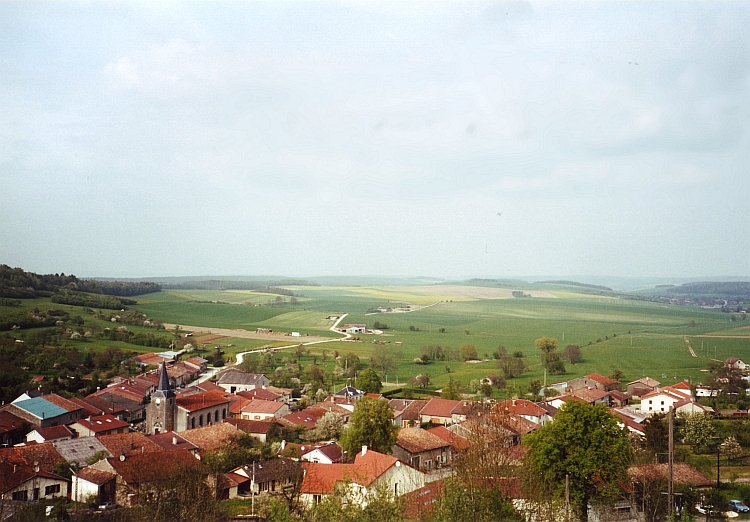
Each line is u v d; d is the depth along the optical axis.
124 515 75.69
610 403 179.00
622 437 80.69
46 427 130.88
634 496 81.62
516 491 75.56
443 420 152.75
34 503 84.19
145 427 153.12
